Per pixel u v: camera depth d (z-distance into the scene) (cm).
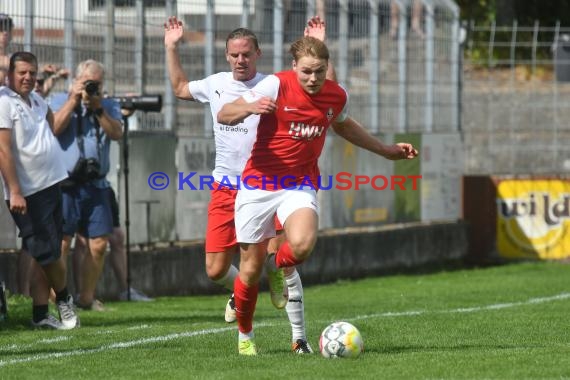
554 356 2500
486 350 2666
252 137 2797
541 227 6681
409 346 2800
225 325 3350
